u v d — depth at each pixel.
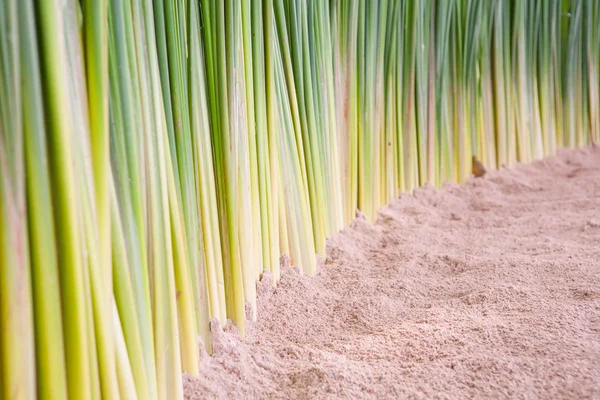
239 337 1.21
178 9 1.12
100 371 1.00
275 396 1.11
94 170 1.00
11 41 0.95
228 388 1.12
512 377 1.11
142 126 1.05
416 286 1.35
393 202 1.65
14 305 0.96
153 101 1.07
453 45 1.75
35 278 0.97
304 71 1.35
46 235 0.97
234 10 1.19
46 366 0.98
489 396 1.09
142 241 1.05
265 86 1.26
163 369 1.08
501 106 1.89
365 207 1.56
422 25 1.65
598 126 2.23
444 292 1.33
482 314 1.25
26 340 0.97
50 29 0.96
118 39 1.02
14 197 0.96
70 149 0.97
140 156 1.05
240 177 1.21
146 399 1.05
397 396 1.10
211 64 1.17
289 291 1.31
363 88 1.51
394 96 1.62
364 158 1.54
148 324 1.06
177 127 1.11
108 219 1.00
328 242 1.45
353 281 1.36
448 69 1.75
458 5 1.73
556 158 2.06
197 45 1.15
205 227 1.16
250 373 1.14
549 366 1.13
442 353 1.16
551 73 2.04
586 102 2.17
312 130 1.37
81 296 0.98
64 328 0.98
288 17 1.32
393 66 1.59
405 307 1.30
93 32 0.99
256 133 1.25
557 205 1.69
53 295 0.97
